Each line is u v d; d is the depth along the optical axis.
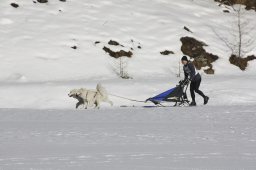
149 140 39.03
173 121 53.72
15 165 28.28
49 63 114.31
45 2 139.25
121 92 91.06
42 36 124.50
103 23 133.25
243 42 134.25
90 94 72.75
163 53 125.31
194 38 131.25
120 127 47.97
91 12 137.75
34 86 91.62
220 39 134.12
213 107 68.94
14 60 113.75
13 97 86.88
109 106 79.38
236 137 40.50
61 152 33.12
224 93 88.00
